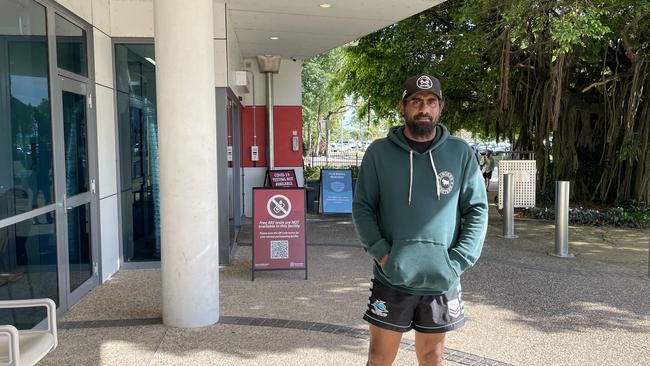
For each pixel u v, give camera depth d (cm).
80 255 577
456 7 1284
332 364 400
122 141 703
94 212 611
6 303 293
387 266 276
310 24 850
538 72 1312
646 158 1209
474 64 1295
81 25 586
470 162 288
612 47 1261
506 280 651
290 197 650
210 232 480
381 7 746
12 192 434
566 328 487
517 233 989
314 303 552
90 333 463
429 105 280
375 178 292
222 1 710
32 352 269
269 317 507
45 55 495
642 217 1090
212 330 471
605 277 667
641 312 532
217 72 718
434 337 295
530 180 940
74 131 564
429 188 279
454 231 285
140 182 708
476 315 521
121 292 589
